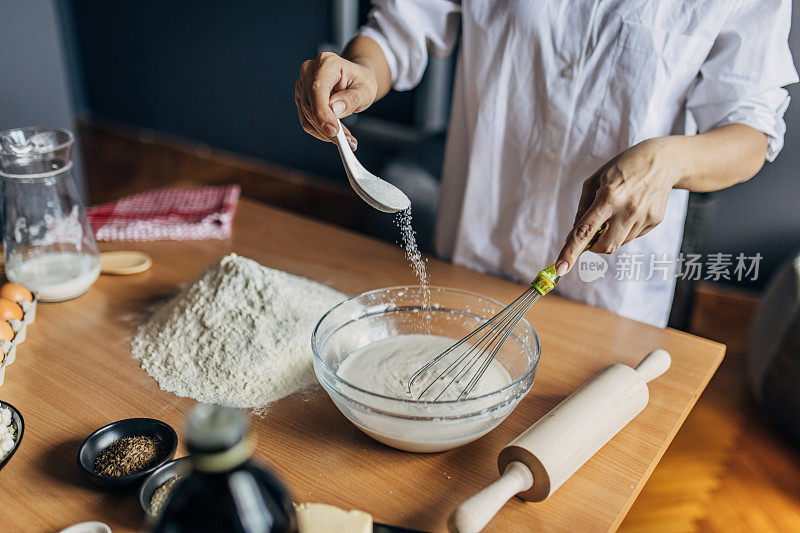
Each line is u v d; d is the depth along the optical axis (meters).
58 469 0.88
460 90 1.53
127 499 0.83
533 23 1.33
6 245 1.25
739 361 2.43
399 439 0.87
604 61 1.31
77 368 1.09
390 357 1.02
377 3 1.51
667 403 1.05
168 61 4.16
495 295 1.34
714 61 1.28
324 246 1.53
